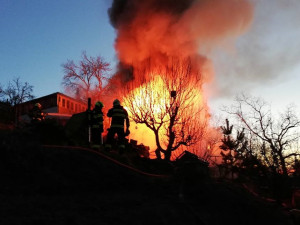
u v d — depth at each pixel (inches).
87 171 306.8
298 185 450.3
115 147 476.4
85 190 276.2
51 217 195.3
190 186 295.4
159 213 224.7
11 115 669.9
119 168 331.0
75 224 189.6
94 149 371.6
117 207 231.3
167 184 306.0
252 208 284.0
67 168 302.7
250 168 470.6
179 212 235.6
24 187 254.7
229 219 252.5
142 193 281.9
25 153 298.0
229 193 297.0
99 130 388.2
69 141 396.5
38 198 236.8
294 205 347.6
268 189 423.2
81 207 222.7
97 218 205.0
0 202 215.2
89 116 401.1
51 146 333.4
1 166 274.2
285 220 296.5
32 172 278.1
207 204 266.7
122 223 202.7
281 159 478.3
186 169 308.8
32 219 187.8
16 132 325.1
